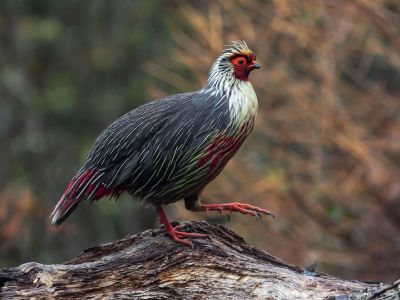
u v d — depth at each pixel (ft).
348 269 54.75
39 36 69.87
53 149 69.92
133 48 71.56
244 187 52.42
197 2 59.93
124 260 29.66
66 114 70.49
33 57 72.08
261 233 53.31
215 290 29.30
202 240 30.14
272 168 53.11
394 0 51.96
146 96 68.28
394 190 52.60
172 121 31.99
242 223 53.31
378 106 53.62
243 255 30.48
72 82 72.13
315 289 28.81
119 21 72.28
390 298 27.04
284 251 53.21
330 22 51.83
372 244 53.83
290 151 54.60
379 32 52.47
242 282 29.22
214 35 51.93
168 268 29.50
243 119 32.37
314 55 53.26
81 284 29.25
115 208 67.97
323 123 51.75
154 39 71.26
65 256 67.51
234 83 32.60
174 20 63.41
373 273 53.93
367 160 52.26
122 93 71.00
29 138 69.15
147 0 71.56
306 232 53.26
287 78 52.39
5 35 71.56
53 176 69.15
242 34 52.60
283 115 52.65
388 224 53.52
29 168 69.46
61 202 32.24
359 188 53.52
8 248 66.49
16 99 70.49
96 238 68.28
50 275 29.19
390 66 56.08
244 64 32.68
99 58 71.82
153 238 30.55
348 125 52.01
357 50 53.26
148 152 31.83
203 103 32.30
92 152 32.35
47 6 72.08
